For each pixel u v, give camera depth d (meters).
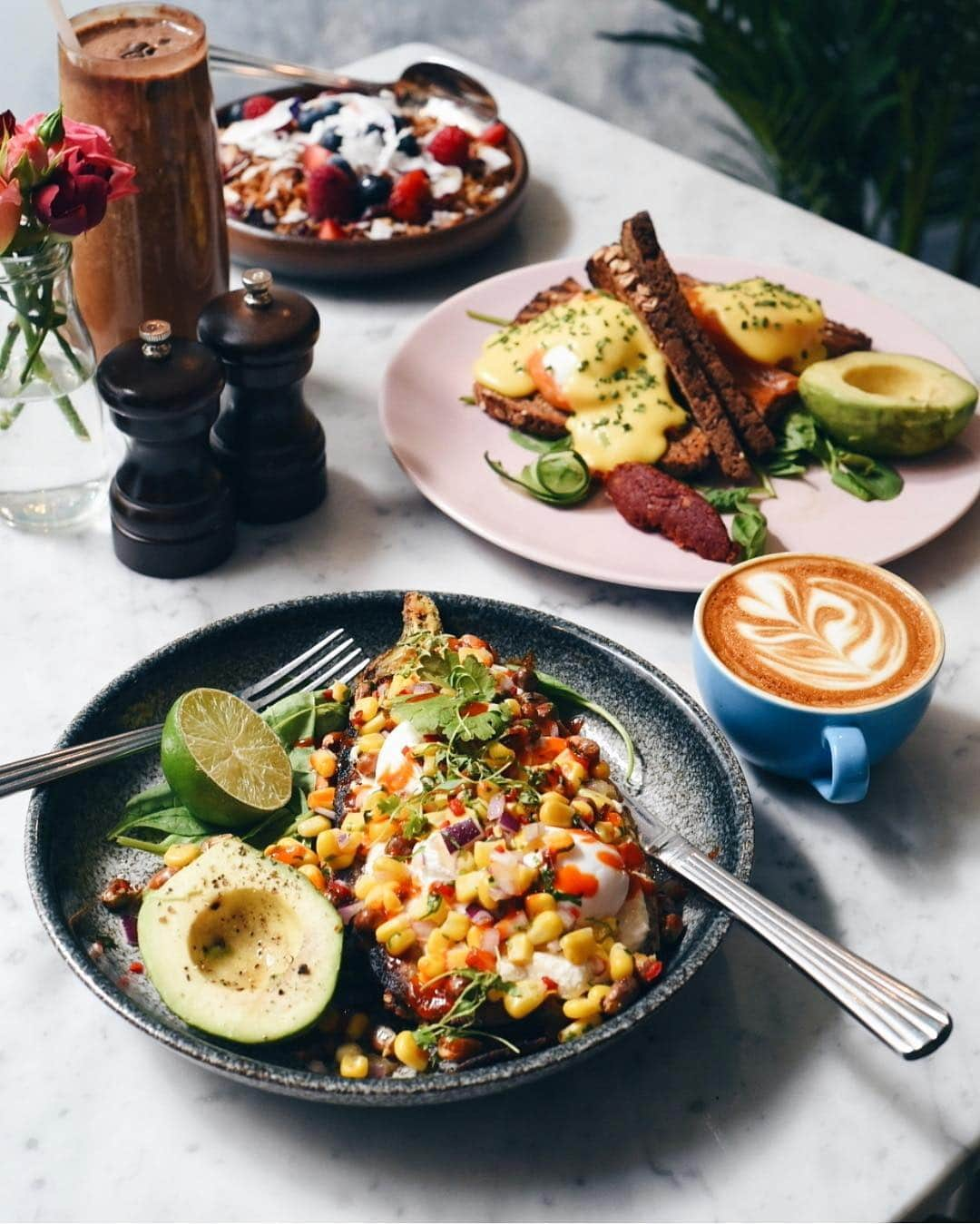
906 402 1.65
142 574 1.57
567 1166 1.03
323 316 2.00
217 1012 1.01
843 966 1.03
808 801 1.33
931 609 1.32
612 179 2.33
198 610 1.52
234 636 1.36
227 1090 1.08
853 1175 1.03
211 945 1.09
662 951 1.11
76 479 1.59
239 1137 1.05
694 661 1.32
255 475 1.60
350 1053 1.05
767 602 1.33
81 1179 1.02
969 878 1.26
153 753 1.29
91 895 1.17
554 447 1.70
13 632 1.49
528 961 1.03
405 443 1.70
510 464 1.70
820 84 2.92
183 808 1.24
